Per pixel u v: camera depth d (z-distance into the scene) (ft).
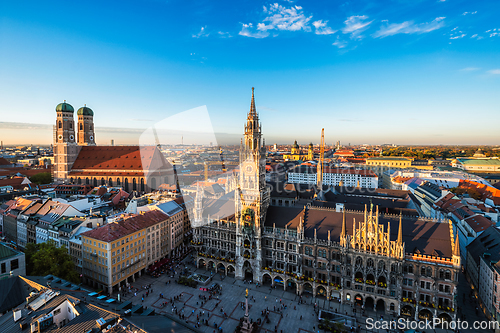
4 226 498.69
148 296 320.29
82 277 350.23
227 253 375.66
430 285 275.59
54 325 159.22
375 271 291.38
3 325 164.76
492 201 540.93
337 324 262.26
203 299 314.55
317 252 320.91
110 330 149.69
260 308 299.99
